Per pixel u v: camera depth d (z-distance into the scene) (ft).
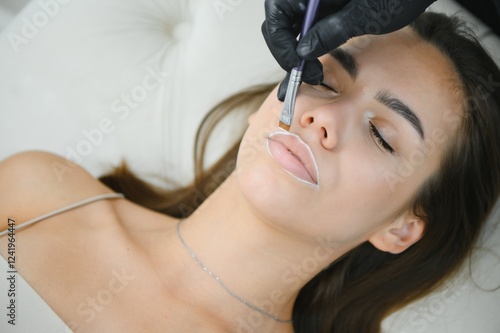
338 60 2.76
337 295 3.57
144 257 3.15
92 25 3.83
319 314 3.60
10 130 3.74
